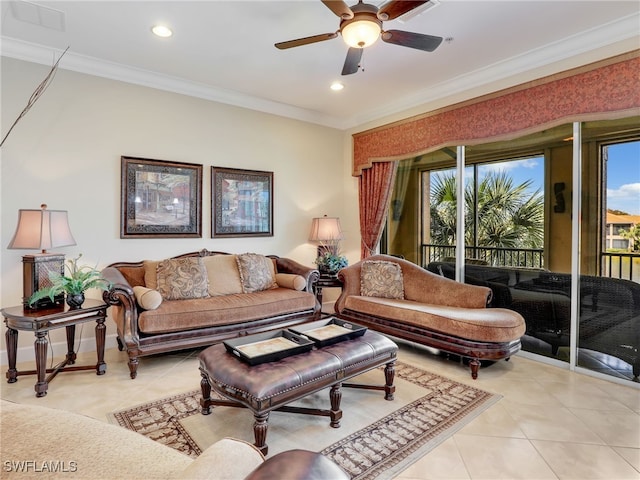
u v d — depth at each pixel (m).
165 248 3.96
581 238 3.13
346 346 2.41
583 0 2.50
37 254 3.21
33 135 3.23
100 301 3.12
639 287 2.82
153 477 0.88
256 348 2.30
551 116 3.19
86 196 3.49
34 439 0.98
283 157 4.89
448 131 4.02
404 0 1.98
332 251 5.12
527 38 3.02
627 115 2.75
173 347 3.08
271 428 2.21
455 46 3.15
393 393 2.62
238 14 2.68
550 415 2.37
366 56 3.34
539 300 3.42
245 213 4.53
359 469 1.83
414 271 4.09
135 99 3.75
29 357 3.26
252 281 4.02
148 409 2.42
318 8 2.61
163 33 2.96
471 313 3.19
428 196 4.41
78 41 3.09
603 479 1.76
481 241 3.89
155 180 3.86
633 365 2.85
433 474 1.80
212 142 4.27
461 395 2.66
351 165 5.39
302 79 3.91
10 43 3.07
